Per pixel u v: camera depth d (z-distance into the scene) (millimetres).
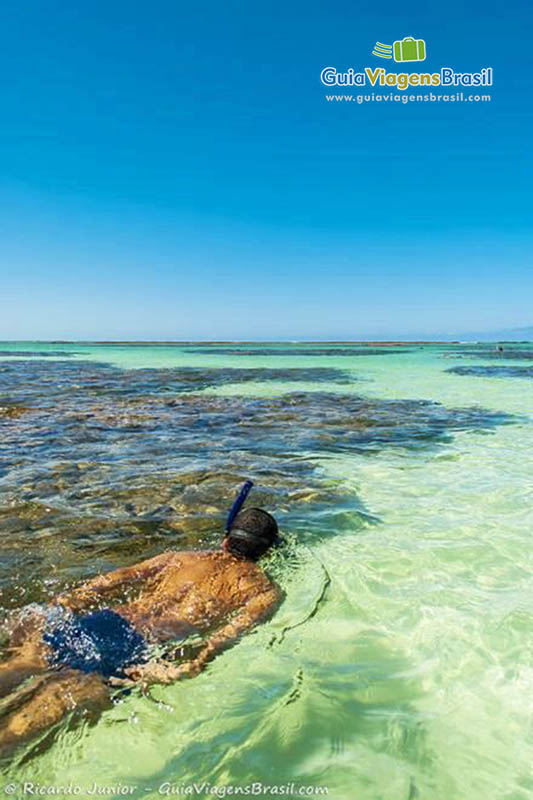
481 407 13820
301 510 5742
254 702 2695
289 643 3232
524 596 3895
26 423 10727
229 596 3572
